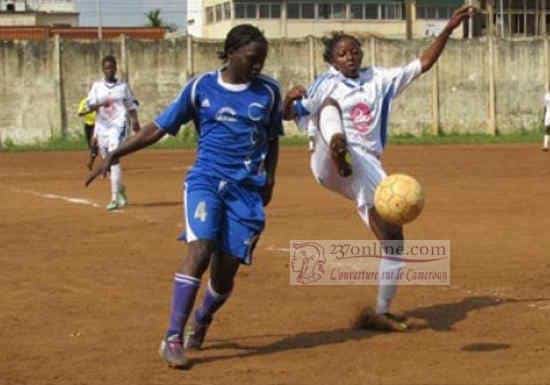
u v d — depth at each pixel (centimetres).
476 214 1886
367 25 8556
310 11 8456
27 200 2184
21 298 1166
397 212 918
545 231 1659
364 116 991
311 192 2322
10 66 4541
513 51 5084
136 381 835
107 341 970
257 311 1093
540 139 4781
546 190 2341
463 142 4631
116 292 1195
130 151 894
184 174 2930
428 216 1858
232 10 8356
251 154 888
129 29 7312
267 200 917
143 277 1287
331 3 8475
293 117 974
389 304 1011
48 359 906
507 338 970
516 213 1900
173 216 1877
